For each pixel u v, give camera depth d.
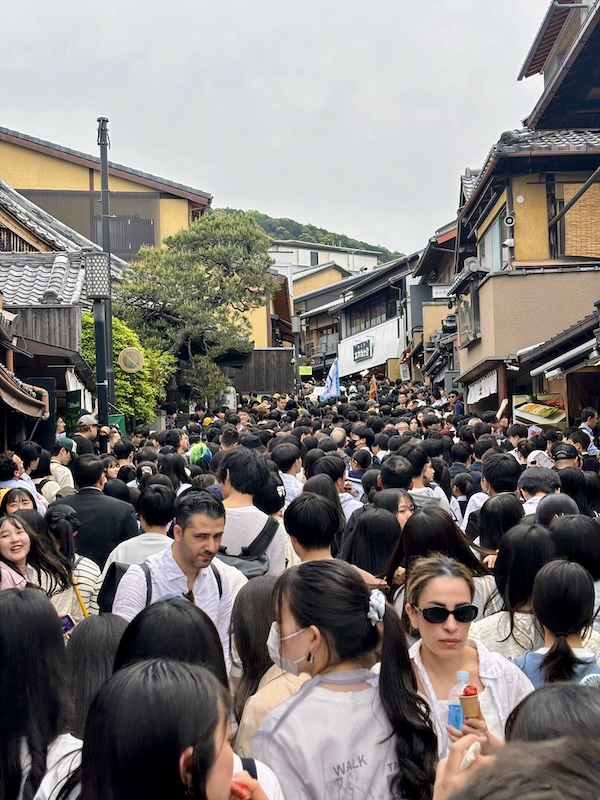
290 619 2.67
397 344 39.97
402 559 4.18
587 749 1.35
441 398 25.86
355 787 2.50
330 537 4.43
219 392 26.86
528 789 1.23
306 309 55.03
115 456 9.55
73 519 5.18
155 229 32.22
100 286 13.98
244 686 3.36
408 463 6.48
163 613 2.88
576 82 12.47
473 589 3.01
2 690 2.53
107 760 1.90
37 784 2.44
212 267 26.78
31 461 8.74
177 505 4.13
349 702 2.59
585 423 12.33
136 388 21.23
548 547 3.79
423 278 36.47
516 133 17.81
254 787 2.11
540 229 17.86
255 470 5.11
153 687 1.93
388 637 2.66
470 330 19.23
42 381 12.88
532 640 3.72
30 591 2.73
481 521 5.24
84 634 3.13
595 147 16.69
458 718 2.60
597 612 3.93
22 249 19.48
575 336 13.91
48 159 32.47
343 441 10.67
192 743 1.89
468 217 20.78
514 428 11.53
